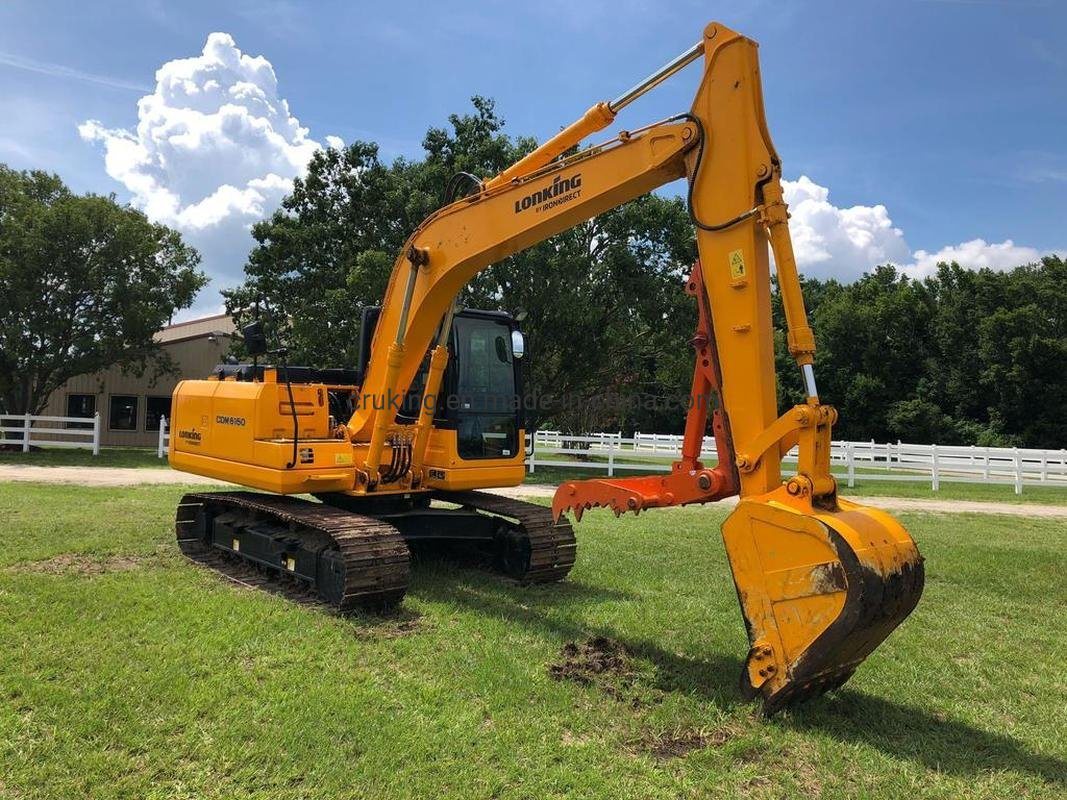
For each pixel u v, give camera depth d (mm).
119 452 23266
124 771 3236
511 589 6699
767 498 3938
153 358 26938
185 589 6148
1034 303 38688
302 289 21844
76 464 18734
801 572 3664
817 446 3850
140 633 4969
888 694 4477
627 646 5133
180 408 7797
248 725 3674
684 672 4645
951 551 9352
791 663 3695
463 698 4148
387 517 6715
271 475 6211
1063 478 18750
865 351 40500
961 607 6664
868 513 3904
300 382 7770
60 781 3121
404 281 6551
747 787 3336
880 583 3506
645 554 8586
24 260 22047
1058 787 3410
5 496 11883
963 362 39344
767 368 4148
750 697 3877
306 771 3307
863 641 3662
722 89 4246
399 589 5680
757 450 4055
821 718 4023
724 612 6090
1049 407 36469
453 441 6988
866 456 19219
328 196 21781
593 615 5902
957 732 3984
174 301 25047
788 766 3529
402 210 20375
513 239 5574
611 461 19031
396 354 6375
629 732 3828
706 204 4309
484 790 3191
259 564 6789
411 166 21312
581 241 20953
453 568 7465
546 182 5277
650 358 24484
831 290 50625
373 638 5125
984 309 39406
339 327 20141
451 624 5512
